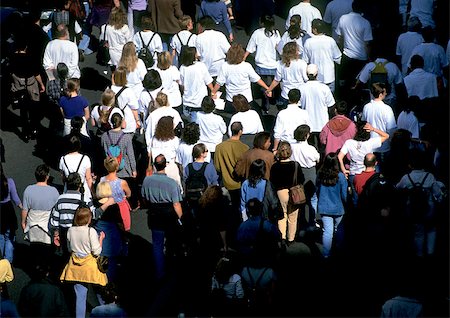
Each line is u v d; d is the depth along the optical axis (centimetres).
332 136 1819
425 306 1358
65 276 1568
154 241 1680
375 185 1666
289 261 1770
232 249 1791
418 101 1880
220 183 1847
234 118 1873
